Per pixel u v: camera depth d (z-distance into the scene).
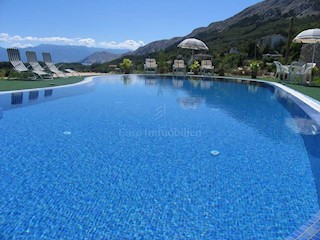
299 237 2.33
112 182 3.31
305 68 12.83
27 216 2.56
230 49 47.56
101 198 2.93
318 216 2.64
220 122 6.40
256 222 2.54
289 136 5.33
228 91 11.98
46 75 13.60
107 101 8.86
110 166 3.78
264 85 14.00
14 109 7.21
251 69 17.42
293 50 27.62
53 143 4.68
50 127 5.64
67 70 15.35
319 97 9.10
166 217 2.62
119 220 2.55
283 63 22.67
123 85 13.44
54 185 3.19
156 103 8.76
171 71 20.84
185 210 2.74
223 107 8.31
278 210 2.75
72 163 3.85
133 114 7.06
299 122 6.46
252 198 2.98
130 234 2.36
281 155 4.31
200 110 7.80
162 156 4.20
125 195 3.01
